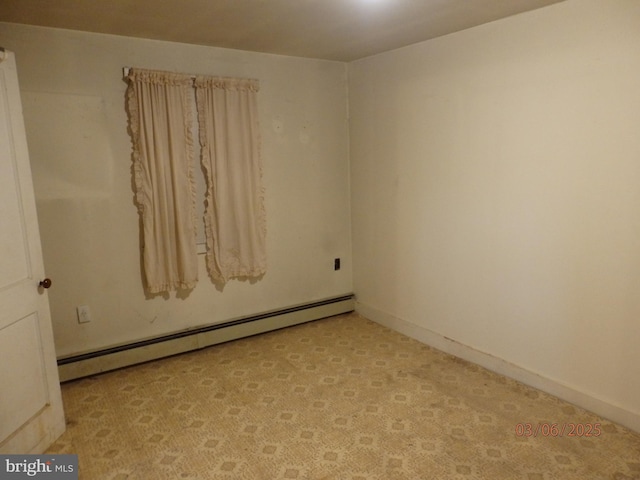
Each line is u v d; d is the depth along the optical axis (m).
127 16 2.46
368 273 3.93
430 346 3.35
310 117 3.70
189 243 3.15
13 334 1.99
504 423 2.33
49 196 2.75
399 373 2.93
